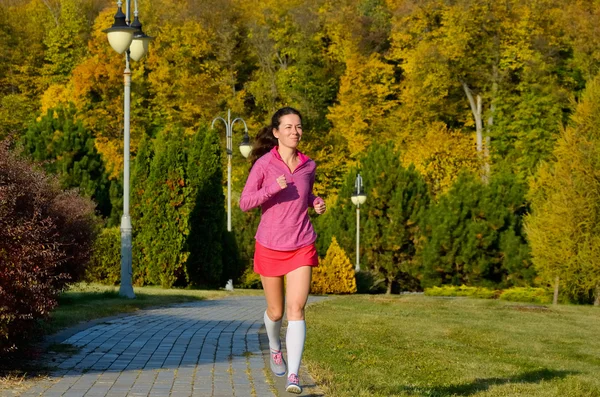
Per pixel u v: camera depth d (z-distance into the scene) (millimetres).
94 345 10531
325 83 64938
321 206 7000
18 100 66062
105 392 7344
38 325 9656
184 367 8898
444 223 38406
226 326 13883
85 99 63500
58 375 8180
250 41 65562
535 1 54156
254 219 40031
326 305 22297
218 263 31391
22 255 7832
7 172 8922
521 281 37375
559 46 55031
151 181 29500
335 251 35594
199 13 65188
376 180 40844
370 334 14094
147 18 66250
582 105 31156
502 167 53938
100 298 19000
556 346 14773
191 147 31266
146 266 30109
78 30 71250
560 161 31078
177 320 14867
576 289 31156
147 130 64500
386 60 63188
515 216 39219
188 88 63469
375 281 39000
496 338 15305
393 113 60406
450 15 55344
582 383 9914
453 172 51406
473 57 56875
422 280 39250
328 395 7359
